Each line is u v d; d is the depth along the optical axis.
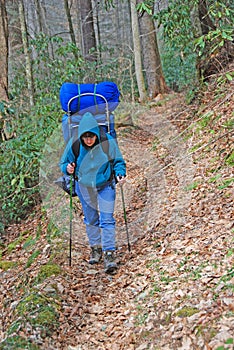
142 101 12.34
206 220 4.91
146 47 13.64
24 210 7.43
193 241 4.60
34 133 7.24
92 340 3.66
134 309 3.89
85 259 5.07
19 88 9.20
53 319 3.85
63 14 19.94
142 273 4.43
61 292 4.32
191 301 3.59
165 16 8.30
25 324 3.78
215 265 3.93
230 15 8.20
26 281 4.86
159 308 3.72
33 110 7.82
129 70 13.38
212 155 6.52
